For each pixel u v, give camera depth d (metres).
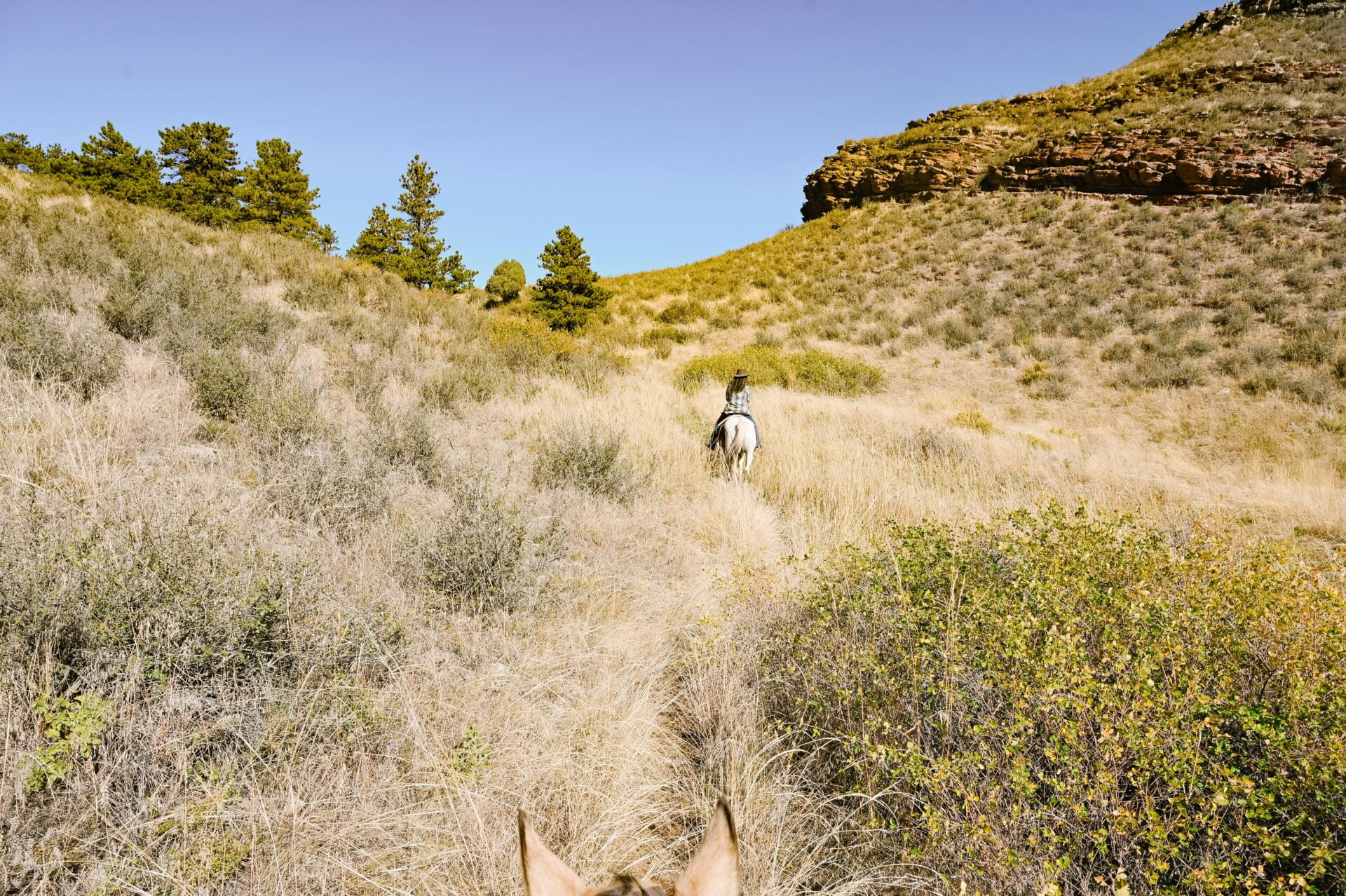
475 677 3.79
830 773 3.26
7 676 2.50
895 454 11.92
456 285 33.09
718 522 7.39
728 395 9.86
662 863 2.82
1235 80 33.56
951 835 2.45
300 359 10.41
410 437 7.35
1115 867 2.36
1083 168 30.78
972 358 21.97
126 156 30.70
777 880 2.61
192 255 14.04
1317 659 2.96
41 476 4.55
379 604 4.12
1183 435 15.63
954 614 3.31
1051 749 2.47
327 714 3.07
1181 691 2.72
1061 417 17.53
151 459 5.39
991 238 29.58
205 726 2.85
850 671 3.42
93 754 2.56
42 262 10.00
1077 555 3.80
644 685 4.12
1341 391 16.50
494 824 2.71
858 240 32.72
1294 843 2.43
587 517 6.87
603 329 26.72
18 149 38.00
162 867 2.23
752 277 31.69
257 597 3.27
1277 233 23.98
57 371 6.34
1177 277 23.28
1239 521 7.29
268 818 2.46
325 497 5.36
